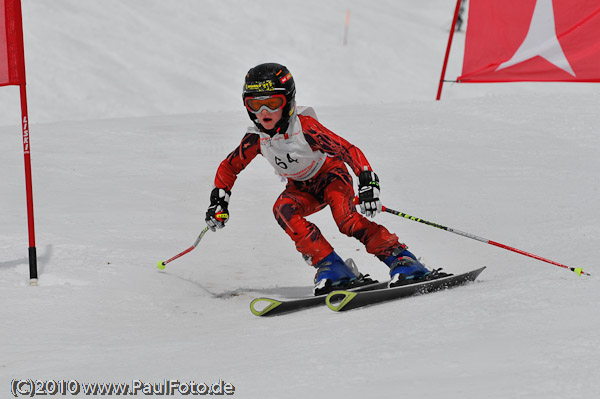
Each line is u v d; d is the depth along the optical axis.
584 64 47.56
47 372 10.70
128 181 31.44
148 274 18.70
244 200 28.66
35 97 76.81
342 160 15.51
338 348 10.31
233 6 116.38
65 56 87.31
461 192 28.75
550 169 32.47
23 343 12.98
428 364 8.93
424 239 22.27
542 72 48.75
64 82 81.00
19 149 37.69
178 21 107.12
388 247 15.35
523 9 48.38
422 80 100.38
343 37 113.44
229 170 16.78
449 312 11.60
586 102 47.00
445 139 39.47
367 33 117.19
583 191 28.12
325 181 16.06
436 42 118.94
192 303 16.56
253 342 11.66
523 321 10.41
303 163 15.56
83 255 20.11
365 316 12.66
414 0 144.00
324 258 15.67
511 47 49.28
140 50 94.25
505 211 25.55
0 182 30.50
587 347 8.78
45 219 24.45
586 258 16.98
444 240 22.08
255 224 25.17
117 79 84.44
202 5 114.69
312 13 122.81
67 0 102.56
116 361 11.14
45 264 19.08
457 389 7.89
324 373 9.13
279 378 9.17
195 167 34.53
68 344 12.77
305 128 15.19
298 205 15.95
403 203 27.31
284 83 14.62
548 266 16.58
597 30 47.03
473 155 35.72
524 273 15.34
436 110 47.59
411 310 12.42
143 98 80.81
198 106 80.88
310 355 10.12
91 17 99.94
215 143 40.38
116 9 104.38
